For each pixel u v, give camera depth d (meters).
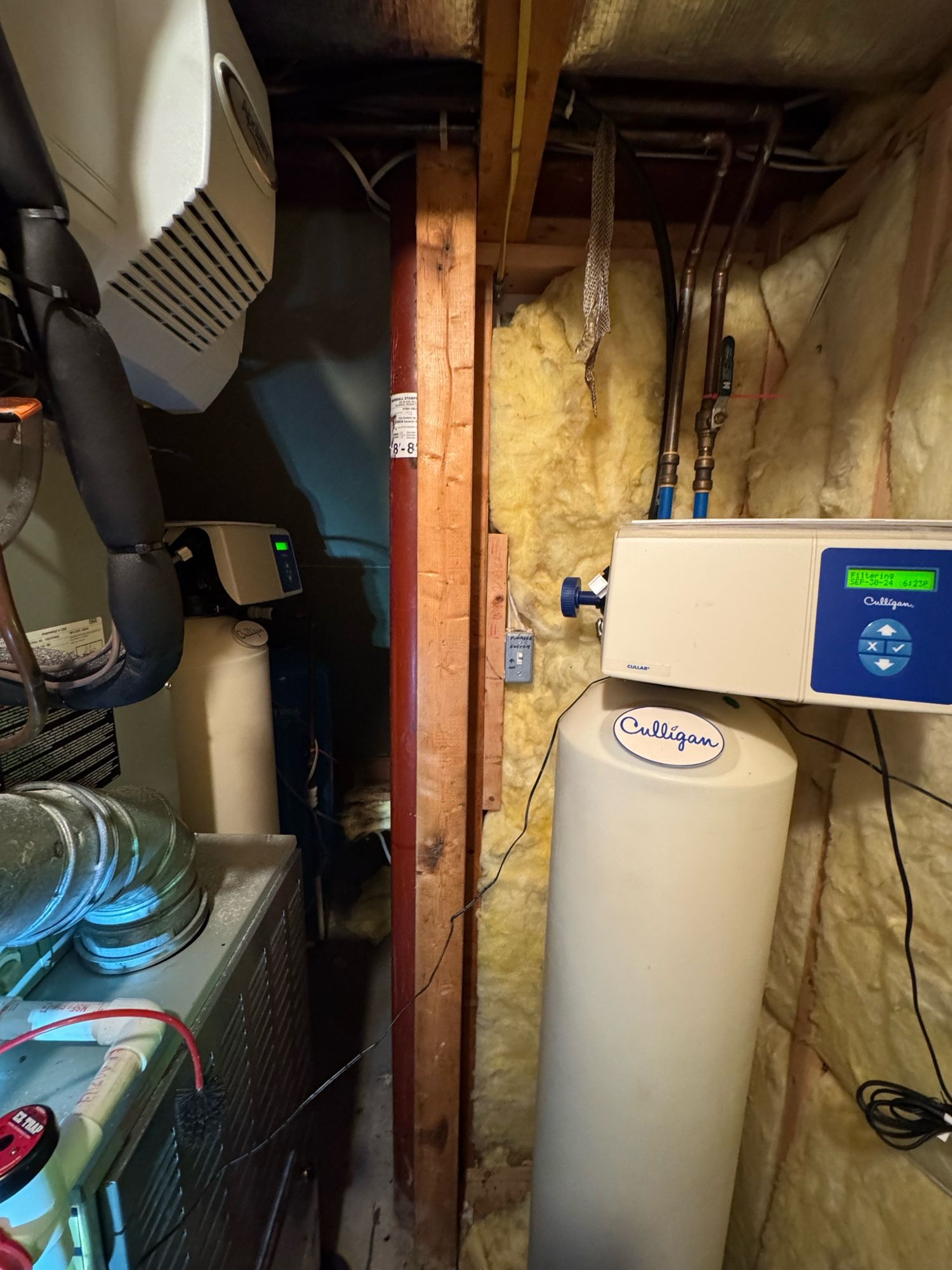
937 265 0.71
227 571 1.21
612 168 0.81
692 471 1.08
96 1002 0.63
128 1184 0.50
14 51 0.51
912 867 0.74
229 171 0.70
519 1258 1.18
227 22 0.67
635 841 0.70
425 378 0.92
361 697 1.73
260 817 1.28
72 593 0.74
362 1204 1.26
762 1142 1.02
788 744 0.75
